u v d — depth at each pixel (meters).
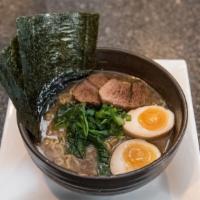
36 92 0.38
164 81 0.40
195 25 0.55
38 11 0.58
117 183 0.32
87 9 0.58
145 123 0.38
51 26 0.37
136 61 0.41
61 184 0.34
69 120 0.39
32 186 0.38
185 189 0.37
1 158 0.39
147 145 0.37
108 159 0.36
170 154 0.33
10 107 0.43
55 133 0.38
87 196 0.37
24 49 0.35
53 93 0.41
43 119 0.40
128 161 0.36
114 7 0.58
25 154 0.40
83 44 0.40
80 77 0.42
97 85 0.42
